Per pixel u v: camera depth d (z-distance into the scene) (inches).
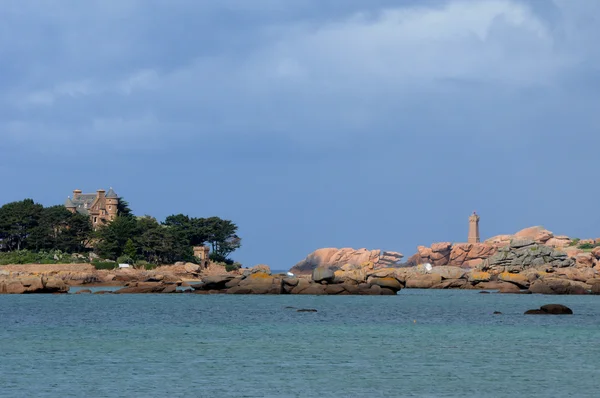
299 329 6407.5
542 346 5319.9
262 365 4490.7
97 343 5442.9
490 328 6486.2
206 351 5039.4
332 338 5772.6
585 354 4938.5
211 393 3720.5
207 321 7155.5
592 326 6648.6
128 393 3705.7
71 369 4323.3
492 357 4815.5
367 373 4252.0
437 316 7765.8
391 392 3762.3
